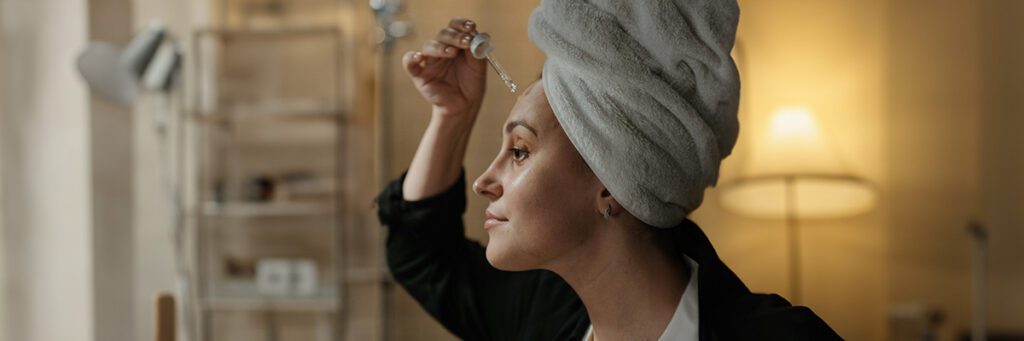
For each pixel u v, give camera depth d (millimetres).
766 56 5133
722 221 5043
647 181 860
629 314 917
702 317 896
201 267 4578
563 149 877
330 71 4754
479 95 1143
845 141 5105
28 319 3760
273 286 4387
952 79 5070
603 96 854
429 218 1182
